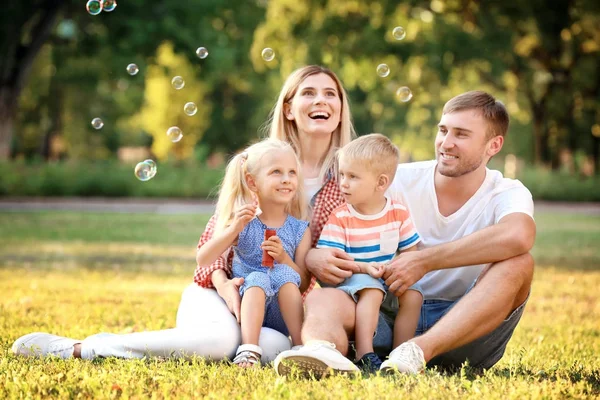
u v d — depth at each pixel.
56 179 27.02
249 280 4.34
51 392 3.55
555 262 11.70
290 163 4.57
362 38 26.42
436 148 4.57
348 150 4.48
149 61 27.03
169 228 16.98
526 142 41.91
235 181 4.64
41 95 42.16
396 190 4.66
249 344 4.21
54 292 7.77
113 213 21.48
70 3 26.20
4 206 23.44
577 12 28.19
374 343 4.41
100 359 4.25
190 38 26.02
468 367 4.32
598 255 12.71
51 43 27.89
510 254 4.11
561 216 22.28
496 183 4.56
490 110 4.41
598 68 30.42
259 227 4.59
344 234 4.50
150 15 25.78
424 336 3.96
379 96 39.59
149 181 27.77
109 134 48.28
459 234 4.56
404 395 3.45
